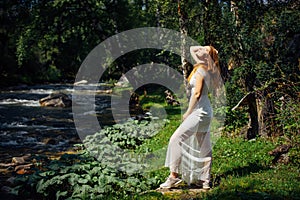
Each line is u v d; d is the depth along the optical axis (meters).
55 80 42.09
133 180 6.11
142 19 30.00
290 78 9.23
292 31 10.03
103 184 5.99
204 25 11.82
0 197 6.48
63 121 16.78
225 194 5.02
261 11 10.55
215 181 6.04
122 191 6.05
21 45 27.44
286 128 7.93
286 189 5.17
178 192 5.59
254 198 4.81
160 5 15.71
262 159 7.08
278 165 6.66
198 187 5.93
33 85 37.44
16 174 8.41
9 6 28.03
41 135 13.65
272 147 7.71
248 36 10.02
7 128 15.01
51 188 6.30
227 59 10.66
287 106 7.98
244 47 10.12
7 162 9.69
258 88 8.76
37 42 28.31
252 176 6.02
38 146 11.87
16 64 36.72
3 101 24.47
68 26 28.84
